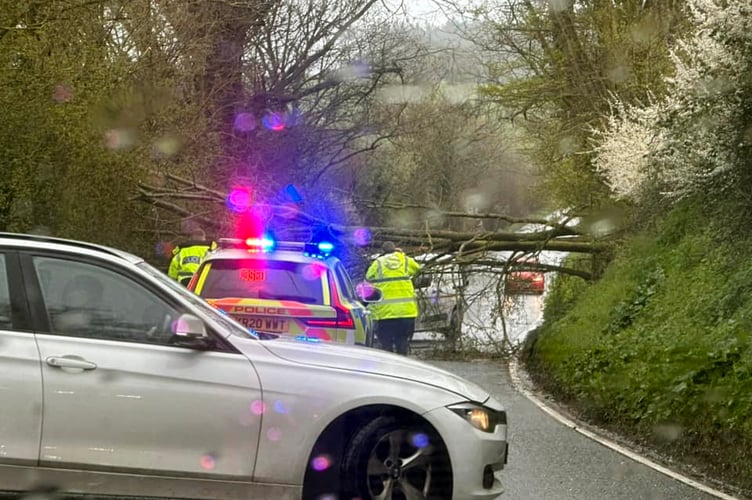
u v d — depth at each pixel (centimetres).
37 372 596
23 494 596
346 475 637
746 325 1232
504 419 675
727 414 994
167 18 2009
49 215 1517
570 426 1218
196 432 603
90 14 1591
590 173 2048
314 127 2794
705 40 1089
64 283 621
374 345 1748
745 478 900
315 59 2772
